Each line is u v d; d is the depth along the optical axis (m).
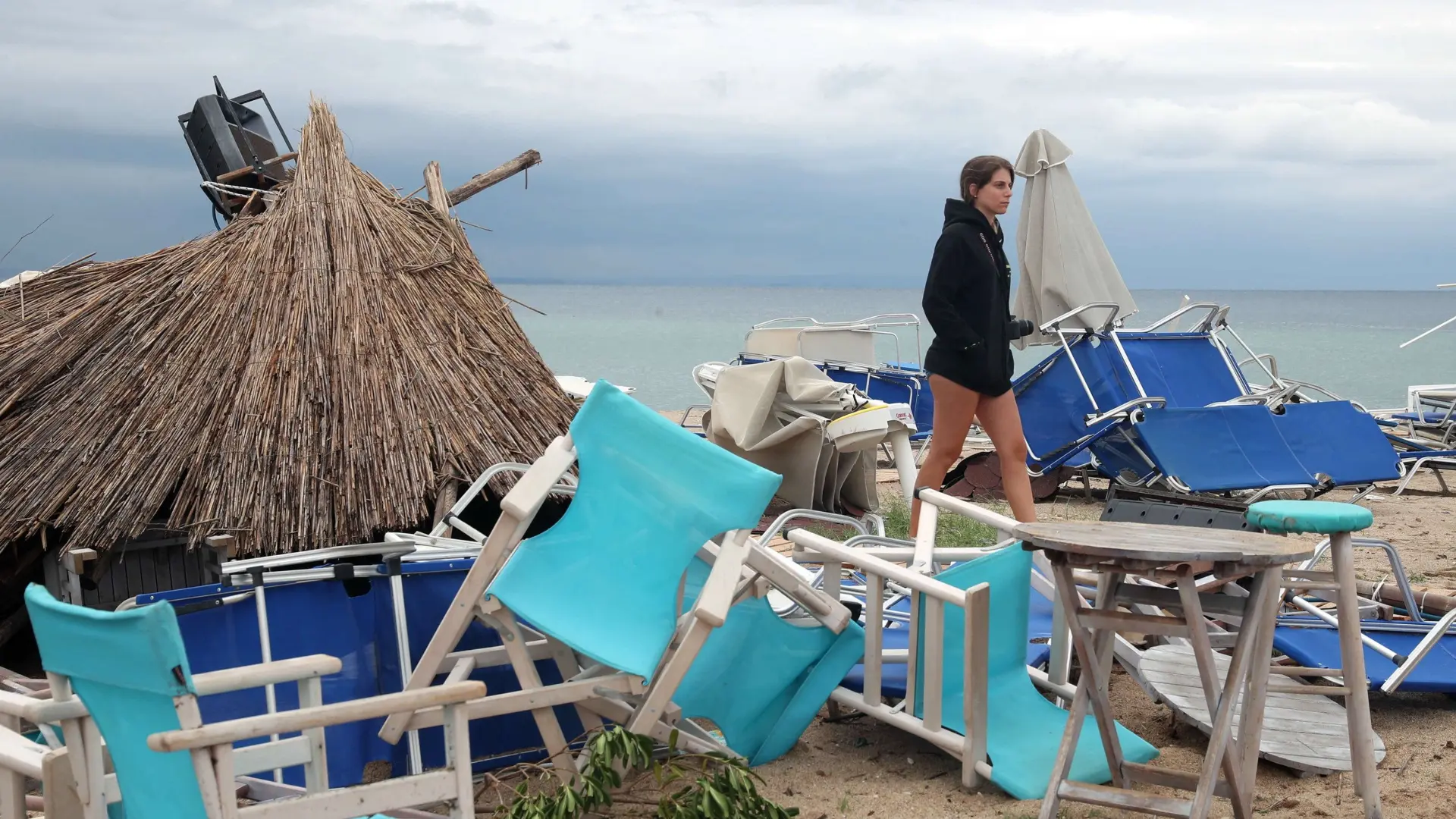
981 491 10.30
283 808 2.59
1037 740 3.96
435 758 3.90
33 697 3.28
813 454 8.34
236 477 5.29
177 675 2.36
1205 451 8.80
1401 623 4.80
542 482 3.60
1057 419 9.70
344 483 5.32
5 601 5.91
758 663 4.15
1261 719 3.33
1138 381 9.40
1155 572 3.07
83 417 5.73
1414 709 4.51
